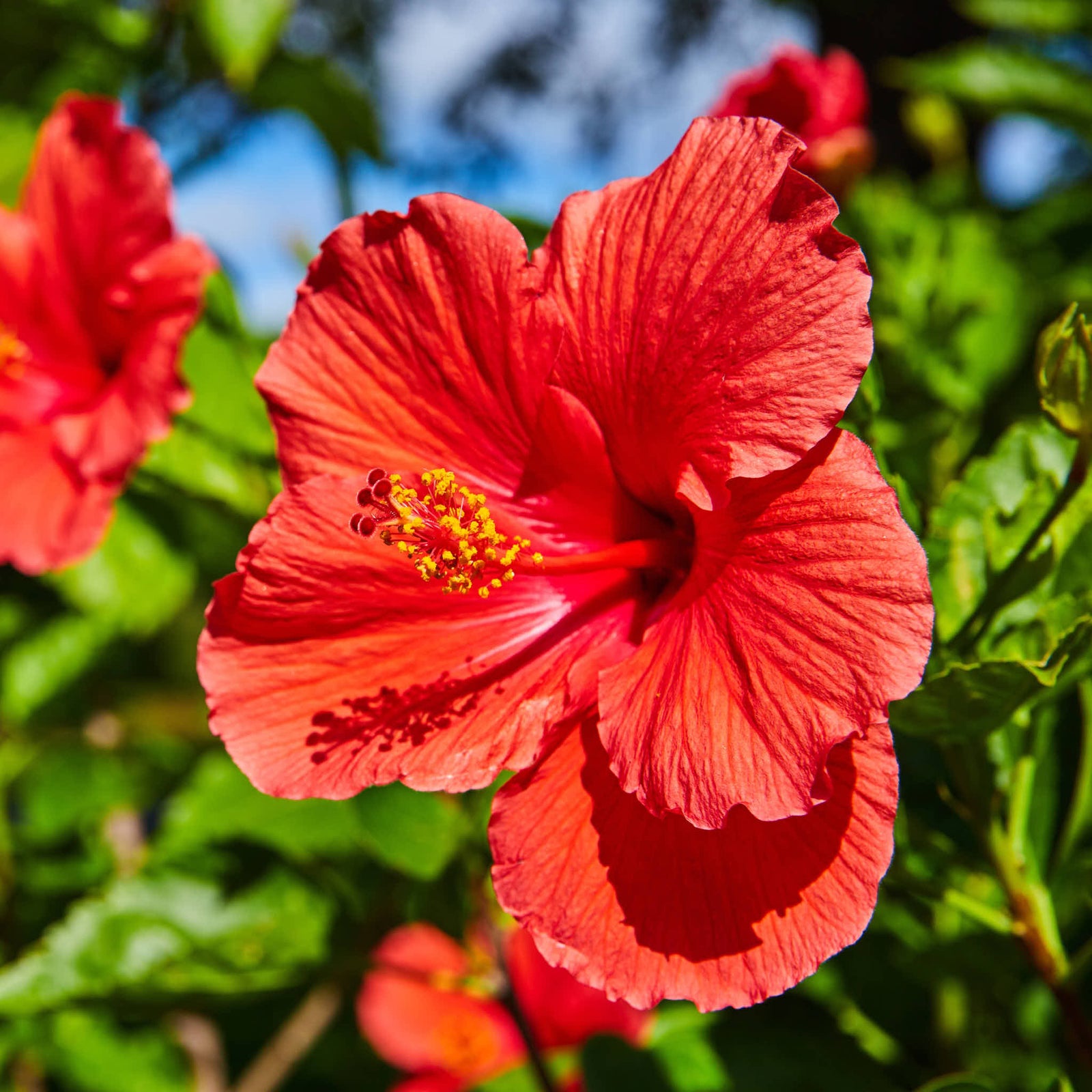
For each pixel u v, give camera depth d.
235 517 0.38
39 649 0.48
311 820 0.38
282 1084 0.51
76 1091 0.44
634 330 0.28
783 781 0.25
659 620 0.29
